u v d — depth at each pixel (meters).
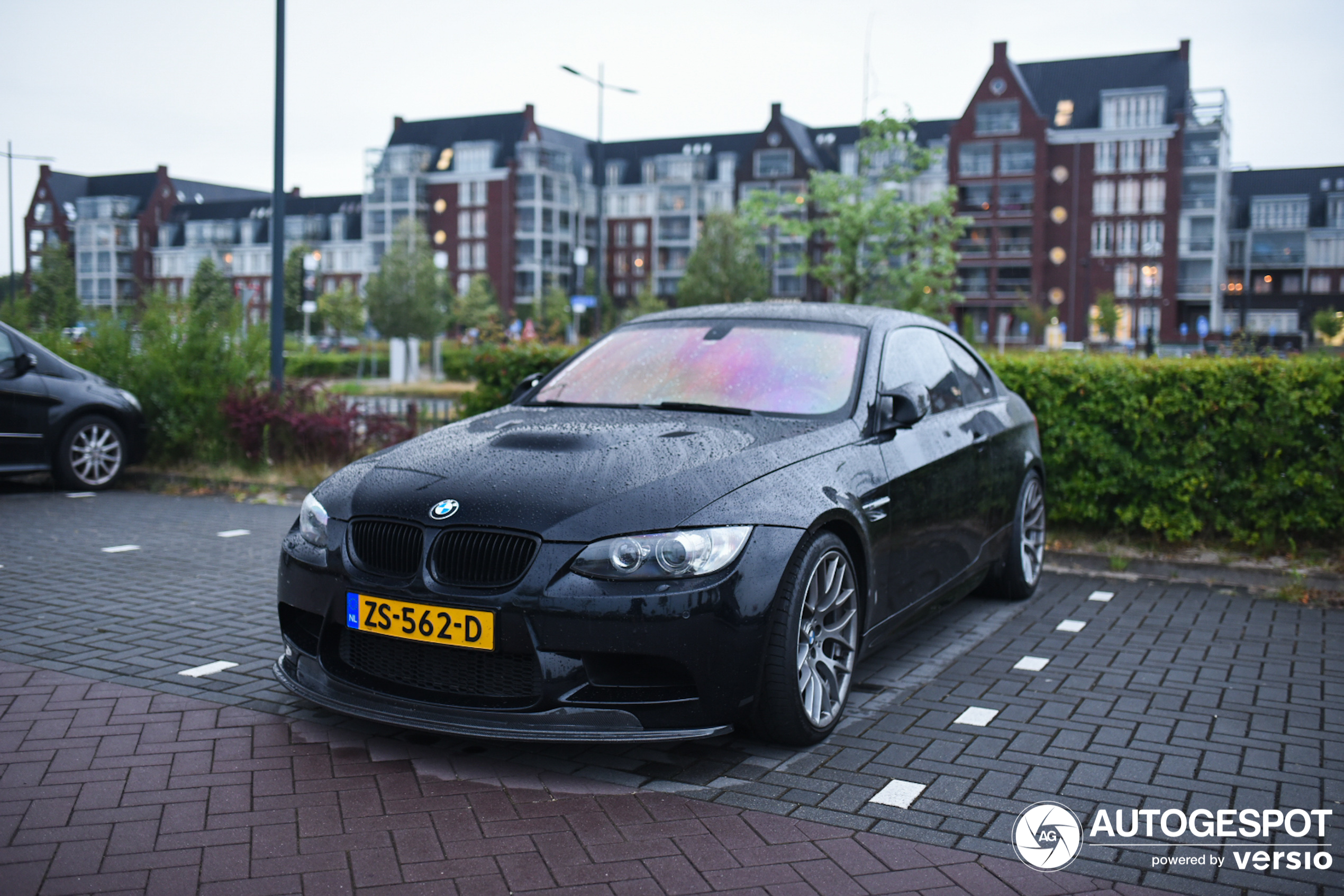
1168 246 71.62
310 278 22.02
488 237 91.88
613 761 3.49
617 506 3.27
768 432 3.87
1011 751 3.63
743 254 57.56
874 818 3.09
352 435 10.09
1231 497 6.77
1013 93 72.94
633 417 4.09
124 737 3.63
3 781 3.25
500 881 2.69
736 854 2.86
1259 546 6.73
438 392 25.94
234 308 10.80
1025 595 5.91
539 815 3.08
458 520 3.31
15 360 8.88
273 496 9.31
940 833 3.01
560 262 94.12
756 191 18.77
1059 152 73.56
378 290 43.94
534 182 91.06
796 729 3.51
